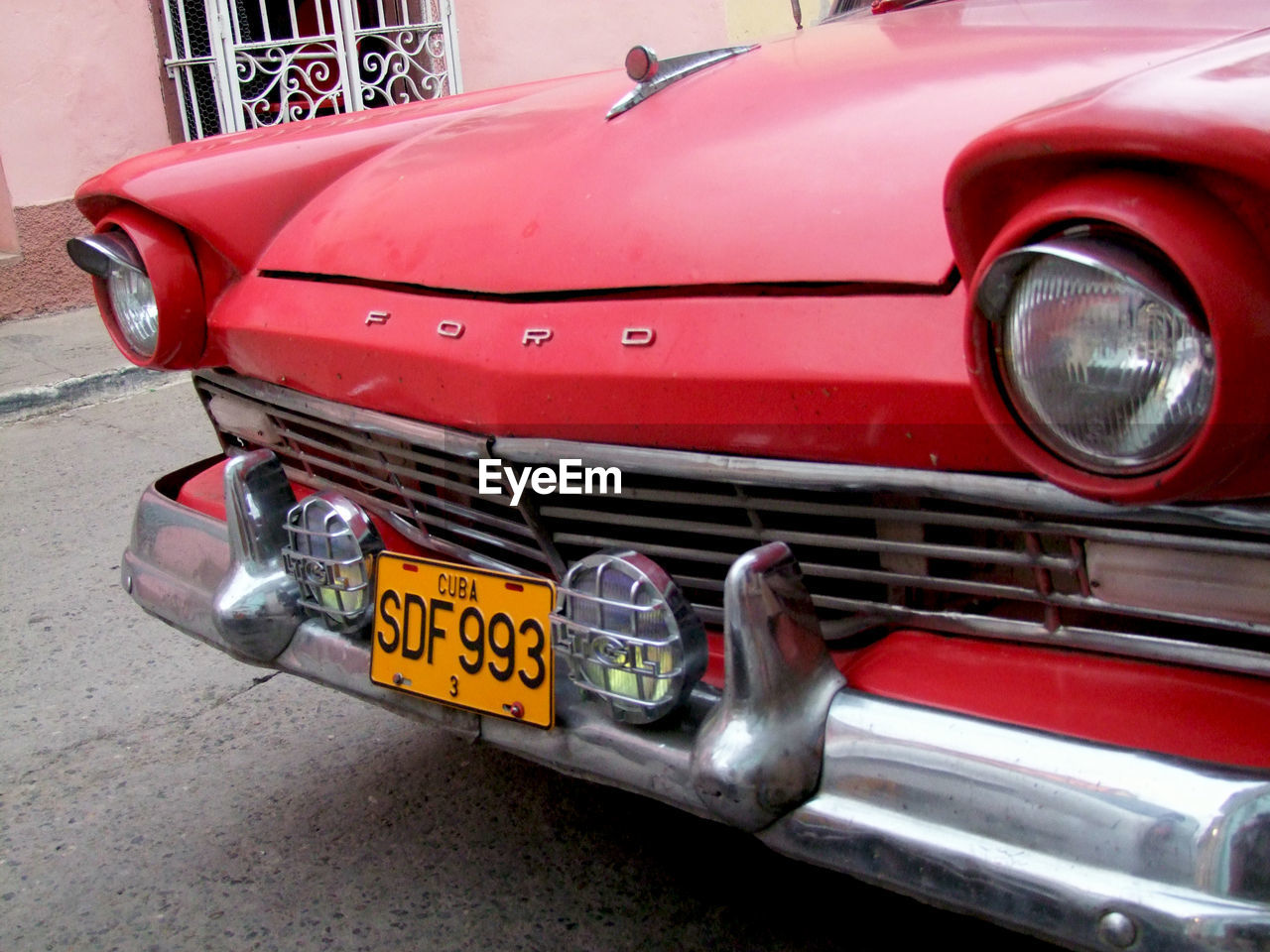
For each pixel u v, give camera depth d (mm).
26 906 1825
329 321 1580
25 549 3307
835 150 1311
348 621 1540
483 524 1604
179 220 1717
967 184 923
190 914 1771
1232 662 1044
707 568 1421
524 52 7102
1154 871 945
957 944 1545
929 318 1107
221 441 2051
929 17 1772
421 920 1706
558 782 2025
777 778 1121
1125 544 1066
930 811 1060
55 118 5750
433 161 1734
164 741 2287
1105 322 884
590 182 1456
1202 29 1412
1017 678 1120
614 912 1680
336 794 2051
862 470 1156
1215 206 828
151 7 5965
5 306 5758
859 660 1243
